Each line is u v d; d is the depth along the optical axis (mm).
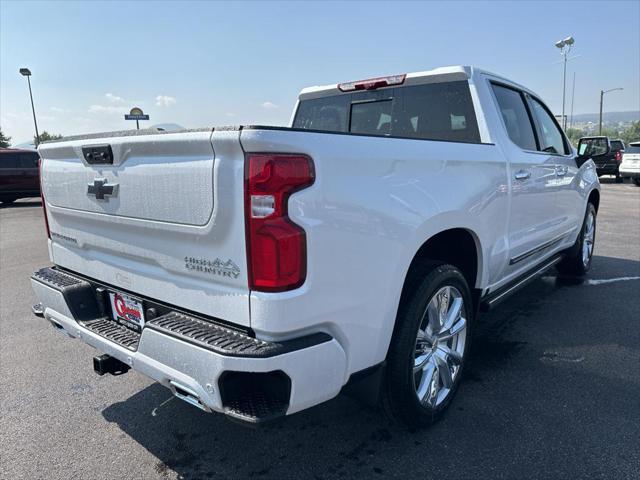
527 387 3361
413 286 2674
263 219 1896
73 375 3734
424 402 2814
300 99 4656
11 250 8758
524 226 3885
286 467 2584
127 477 2541
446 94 3625
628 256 7277
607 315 4770
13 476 2559
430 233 2623
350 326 2211
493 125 3496
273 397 2027
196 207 2072
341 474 2516
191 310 2256
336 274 2094
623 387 3352
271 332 1955
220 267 2066
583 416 2992
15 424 3055
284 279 1937
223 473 2553
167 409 3213
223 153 1953
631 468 2500
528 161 3803
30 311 5301
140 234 2426
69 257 3096
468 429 2875
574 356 3854
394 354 2596
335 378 2139
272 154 1875
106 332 2629
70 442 2855
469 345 3213
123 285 2654
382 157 2297
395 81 3838
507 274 3846
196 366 1997
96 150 2512
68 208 2908
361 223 2174
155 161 2221
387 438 2811
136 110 16688
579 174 5250
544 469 2510
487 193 3164
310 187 1967
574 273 6055
